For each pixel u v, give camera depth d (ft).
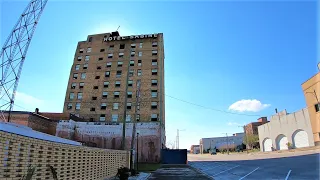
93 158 43.98
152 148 132.57
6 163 20.33
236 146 373.40
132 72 175.94
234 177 55.47
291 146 176.04
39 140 25.88
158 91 166.20
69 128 131.85
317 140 148.05
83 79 180.45
